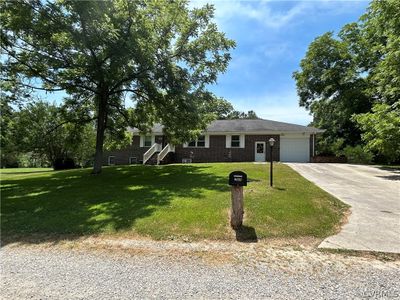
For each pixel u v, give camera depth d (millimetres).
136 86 14797
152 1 12523
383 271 3770
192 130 16219
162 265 4070
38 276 3730
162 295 3156
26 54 12352
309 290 3244
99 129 14930
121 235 5516
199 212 6488
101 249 4836
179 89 13211
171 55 13734
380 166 18109
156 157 22953
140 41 11539
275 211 6438
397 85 13828
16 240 5500
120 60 11672
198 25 13383
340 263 4055
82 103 16719
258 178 10953
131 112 17453
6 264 4207
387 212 6770
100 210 7203
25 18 11188
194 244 4977
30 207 8102
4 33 11758
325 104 30641
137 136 26438
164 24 12852
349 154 22531
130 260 4293
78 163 31641
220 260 4238
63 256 4539
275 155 23422
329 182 11094
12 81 13586
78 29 11891
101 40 11312
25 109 14930
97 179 12773
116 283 3477
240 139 24031
